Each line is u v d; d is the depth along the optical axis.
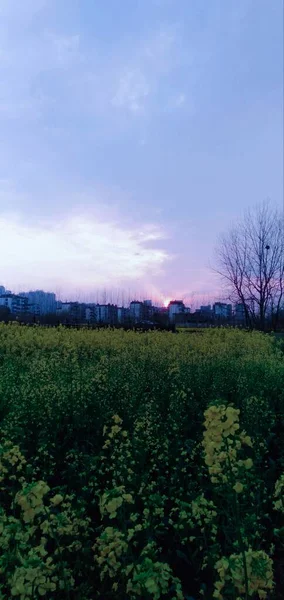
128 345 14.91
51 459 5.15
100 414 6.79
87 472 4.60
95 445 5.78
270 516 4.39
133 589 2.68
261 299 32.34
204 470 4.81
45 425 6.11
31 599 2.68
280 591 3.58
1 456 3.79
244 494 3.97
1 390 7.76
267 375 9.76
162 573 2.58
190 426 6.61
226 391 8.56
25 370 10.70
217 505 4.15
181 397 7.55
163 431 5.77
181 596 2.74
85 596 3.21
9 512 3.98
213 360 11.68
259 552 2.71
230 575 2.73
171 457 5.09
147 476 4.39
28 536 2.93
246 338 18.62
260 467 5.08
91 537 4.01
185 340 16.98
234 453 3.09
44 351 14.05
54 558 3.31
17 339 14.89
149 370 10.36
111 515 3.00
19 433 5.25
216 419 3.10
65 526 3.25
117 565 2.94
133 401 7.43
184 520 3.75
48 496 4.57
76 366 10.44
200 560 3.76
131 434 5.91
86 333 17.95
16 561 2.83
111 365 10.49
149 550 3.01
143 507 4.20
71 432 6.12
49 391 7.24
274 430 6.80
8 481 4.41
